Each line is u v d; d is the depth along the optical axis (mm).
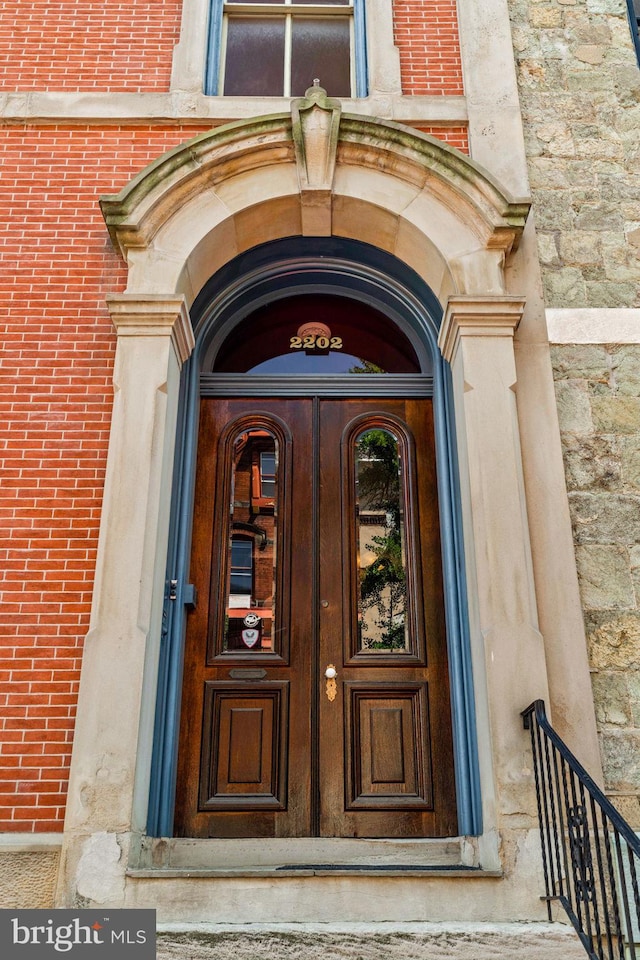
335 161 5590
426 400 5840
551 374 5266
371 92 6035
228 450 5684
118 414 4898
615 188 5820
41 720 4465
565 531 4898
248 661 5156
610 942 3188
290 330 6238
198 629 5219
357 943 3447
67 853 4004
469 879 3938
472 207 5414
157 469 4820
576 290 5523
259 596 5340
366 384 5828
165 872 3918
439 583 5363
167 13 6348
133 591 4512
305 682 5121
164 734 4824
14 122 5898
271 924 3582
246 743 4992
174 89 6000
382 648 5242
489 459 4863
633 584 4852
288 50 6461
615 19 6406
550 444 5090
